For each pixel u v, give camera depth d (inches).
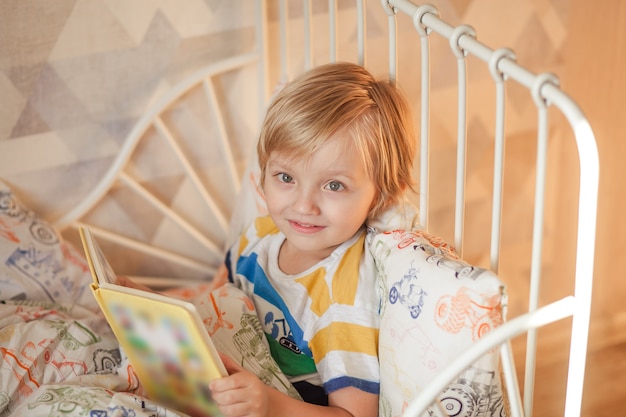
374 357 41.2
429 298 36.5
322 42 62.6
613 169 74.8
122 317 35.0
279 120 41.0
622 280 78.7
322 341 42.4
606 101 72.9
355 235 44.7
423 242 40.3
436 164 70.9
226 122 62.2
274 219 43.3
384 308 40.1
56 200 58.9
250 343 43.1
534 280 35.2
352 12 62.4
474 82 69.3
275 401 37.8
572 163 75.8
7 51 53.6
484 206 74.6
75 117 57.2
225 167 63.6
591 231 31.1
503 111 35.8
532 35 70.1
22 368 41.2
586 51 71.5
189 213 63.9
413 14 41.9
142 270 63.7
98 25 55.5
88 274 55.4
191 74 59.2
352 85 41.5
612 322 79.8
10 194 54.4
